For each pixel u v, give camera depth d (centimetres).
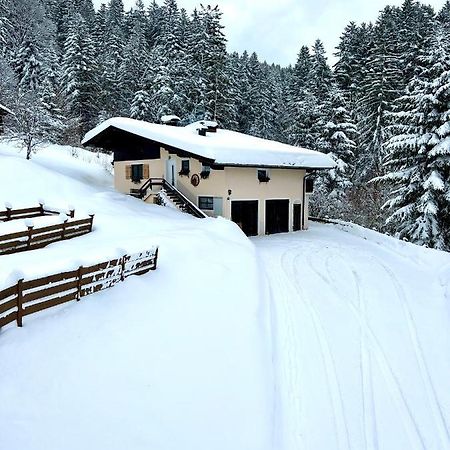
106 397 680
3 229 1450
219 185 2419
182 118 4341
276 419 702
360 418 727
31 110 3253
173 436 624
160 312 1012
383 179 2412
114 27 7256
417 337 1059
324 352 956
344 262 1823
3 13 4772
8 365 698
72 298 959
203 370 799
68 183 2505
